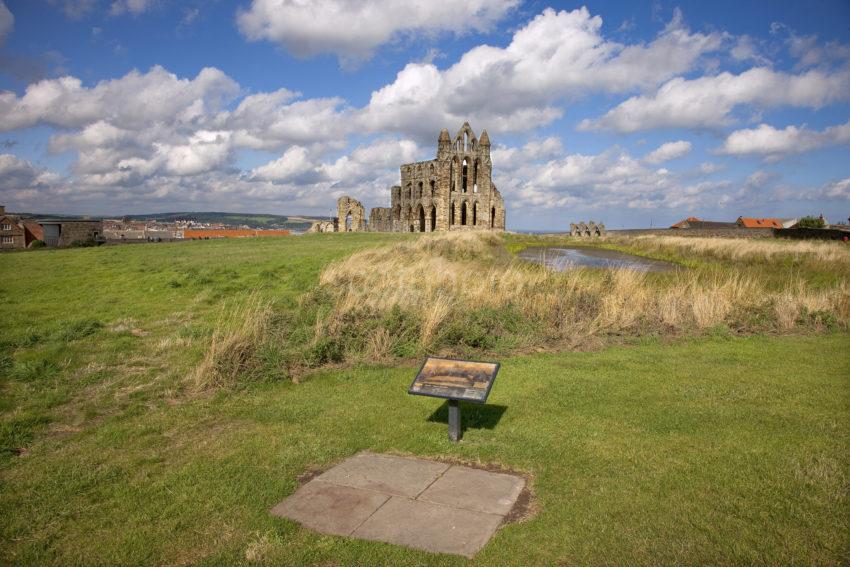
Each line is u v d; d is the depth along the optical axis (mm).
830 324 12250
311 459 5805
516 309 11812
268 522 4586
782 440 6008
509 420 6824
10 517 4668
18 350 9508
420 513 4719
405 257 20406
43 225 61812
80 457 5809
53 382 7949
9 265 22812
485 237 38656
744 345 10711
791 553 3994
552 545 4195
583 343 10805
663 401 7398
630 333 11516
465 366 6422
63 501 4930
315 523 4594
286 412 7160
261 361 8742
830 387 7926
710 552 4027
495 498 4949
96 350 9602
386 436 6391
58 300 14523
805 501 4695
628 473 5312
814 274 21266
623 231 63219
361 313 10758
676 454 5711
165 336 10648
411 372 8961
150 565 4074
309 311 11383
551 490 5043
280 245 34688
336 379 8578
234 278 18391
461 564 3998
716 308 12523
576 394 7742
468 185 78562
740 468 5348
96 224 65000
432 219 82875
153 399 7559
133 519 4648
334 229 82312
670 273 20500
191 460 5758
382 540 4320
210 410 7215
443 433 6441
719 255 28375
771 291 15516
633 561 3969
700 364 9266
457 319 10945
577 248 37406
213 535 4434
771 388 7875
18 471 5488
